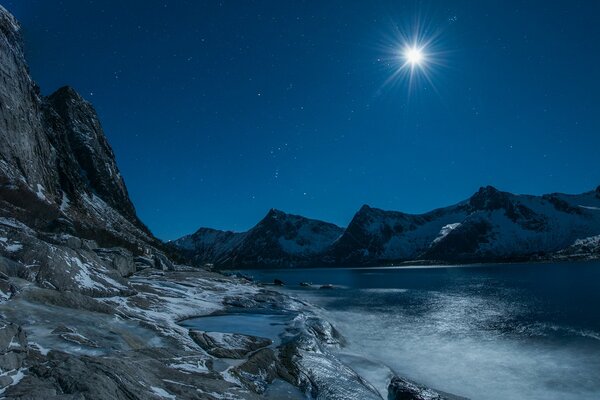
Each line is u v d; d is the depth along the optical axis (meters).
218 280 43.03
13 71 35.88
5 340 8.93
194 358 14.14
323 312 36.56
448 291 63.03
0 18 36.56
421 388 15.31
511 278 93.56
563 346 24.14
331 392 14.51
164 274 37.41
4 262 16.23
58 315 13.91
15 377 8.38
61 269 18.53
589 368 19.80
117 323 15.62
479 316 35.94
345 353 21.59
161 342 15.14
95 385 8.48
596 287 61.12
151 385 10.00
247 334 19.94
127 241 44.44
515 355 22.53
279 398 13.45
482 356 22.47
